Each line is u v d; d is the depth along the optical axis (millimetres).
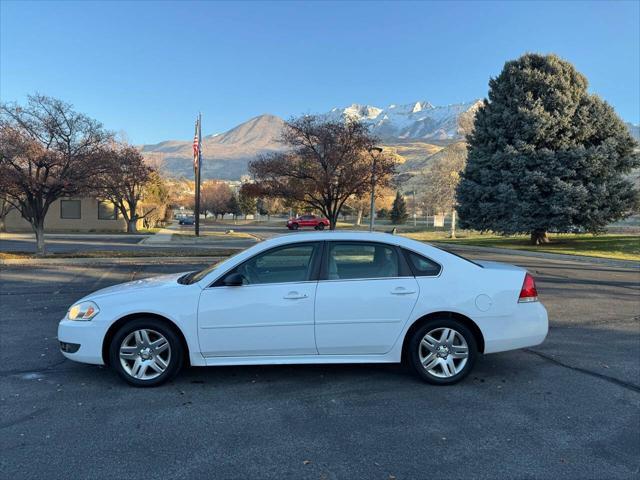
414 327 4914
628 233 35562
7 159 15297
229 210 102750
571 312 8703
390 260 4988
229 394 4676
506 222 26609
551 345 6488
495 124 27312
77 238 30266
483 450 3617
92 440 3734
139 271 14195
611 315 8445
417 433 3885
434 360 4934
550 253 22516
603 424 4066
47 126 15391
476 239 34875
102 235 33750
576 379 5152
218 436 3818
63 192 17250
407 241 5082
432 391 4777
